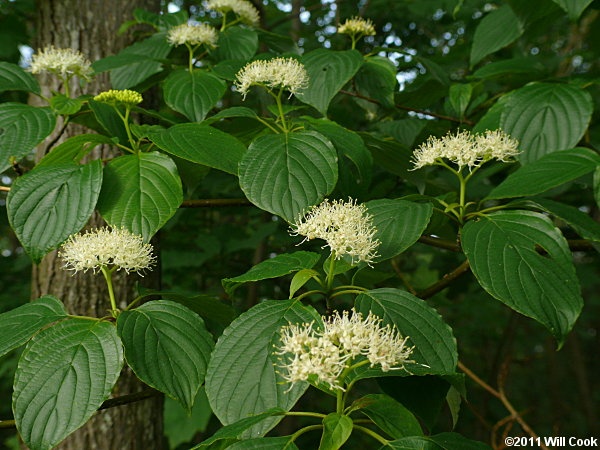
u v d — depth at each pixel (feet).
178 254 2.53
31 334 1.17
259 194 1.34
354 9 3.43
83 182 1.33
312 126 1.54
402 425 1.10
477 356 5.16
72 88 2.00
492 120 1.69
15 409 1.08
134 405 1.85
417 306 1.18
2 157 1.41
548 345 5.35
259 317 1.17
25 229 1.29
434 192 1.99
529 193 1.36
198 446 0.99
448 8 2.88
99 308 1.85
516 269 1.23
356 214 1.24
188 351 1.19
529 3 1.92
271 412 1.04
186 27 1.81
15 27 2.97
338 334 1.04
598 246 1.55
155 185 1.38
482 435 3.53
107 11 2.08
